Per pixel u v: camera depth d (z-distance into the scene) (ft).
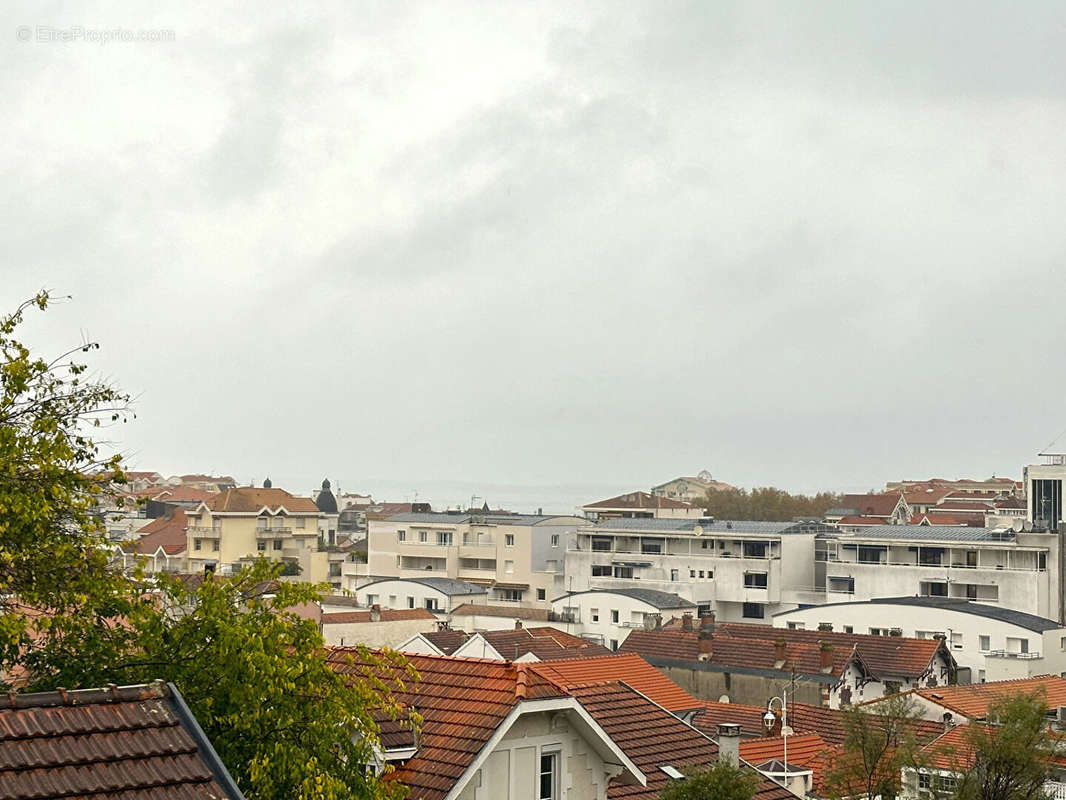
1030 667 333.21
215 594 80.74
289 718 74.28
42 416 85.35
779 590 471.21
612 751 95.45
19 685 80.43
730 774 102.22
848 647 269.64
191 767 48.93
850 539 457.27
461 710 90.74
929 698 182.29
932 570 435.53
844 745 141.59
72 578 81.30
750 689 267.18
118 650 81.00
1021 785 124.67
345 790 71.15
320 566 566.36
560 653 268.41
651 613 412.57
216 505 546.67
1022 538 431.02
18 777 45.85
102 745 48.44
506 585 539.29
